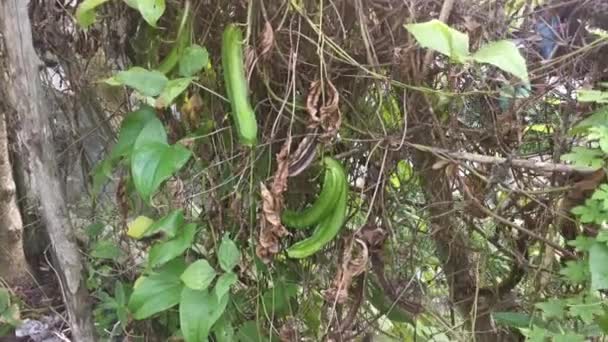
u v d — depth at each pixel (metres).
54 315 1.12
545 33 0.73
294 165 0.67
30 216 1.21
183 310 0.70
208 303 0.71
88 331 0.83
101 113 0.89
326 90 0.69
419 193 0.81
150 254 0.72
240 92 0.65
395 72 0.71
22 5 0.69
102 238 0.99
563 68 0.72
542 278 0.78
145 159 0.68
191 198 0.76
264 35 0.66
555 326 0.74
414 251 0.83
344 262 0.70
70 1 0.84
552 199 0.75
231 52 0.66
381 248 0.76
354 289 0.75
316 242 0.70
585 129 0.67
